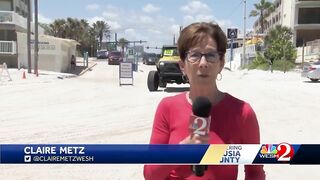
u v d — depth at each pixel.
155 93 21.50
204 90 2.44
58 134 10.09
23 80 30.09
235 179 2.42
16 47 45.31
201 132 2.21
